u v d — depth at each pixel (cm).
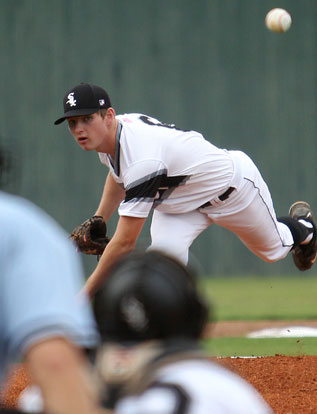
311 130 5378
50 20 5288
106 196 2177
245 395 525
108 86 5303
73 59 5291
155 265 548
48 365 514
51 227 571
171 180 1980
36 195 5262
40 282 529
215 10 5350
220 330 3094
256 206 2133
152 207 2059
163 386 512
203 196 2052
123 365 537
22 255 541
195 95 5341
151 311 532
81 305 566
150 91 5325
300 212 2414
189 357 534
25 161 5262
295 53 5381
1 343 552
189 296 543
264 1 5362
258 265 5341
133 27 5312
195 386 514
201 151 2000
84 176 5294
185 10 5338
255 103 5356
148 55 5322
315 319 3488
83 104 1830
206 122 5344
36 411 636
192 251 5306
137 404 514
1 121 5269
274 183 5350
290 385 1738
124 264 556
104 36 5300
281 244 2262
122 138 1877
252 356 2320
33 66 5281
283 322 3372
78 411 510
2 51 5272
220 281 5175
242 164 2098
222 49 5347
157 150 1892
